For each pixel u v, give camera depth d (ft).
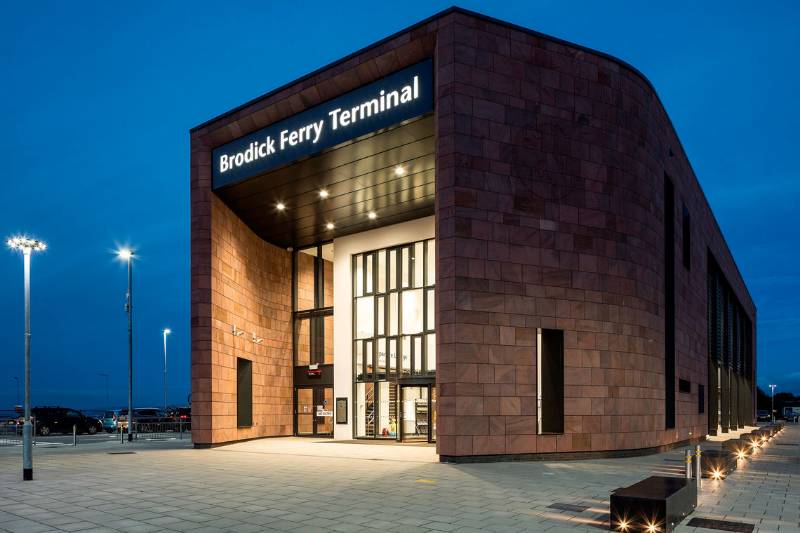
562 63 79.15
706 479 55.47
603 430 76.13
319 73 84.07
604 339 77.87
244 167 94.22
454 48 73.05
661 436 84.69
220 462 69.72
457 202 71.20
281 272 126.72
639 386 80.59
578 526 34.50
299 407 124.47
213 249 98.12
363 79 80.84
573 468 63.46
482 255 71.82
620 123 82.53
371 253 115.65
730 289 195.52
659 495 32.99
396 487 49.21
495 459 69.46
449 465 65.57
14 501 43.34
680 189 110.63
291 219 110.11
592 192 79.20
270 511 39.06
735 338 210.79
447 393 69.10
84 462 71.26
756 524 35.32
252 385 111.55
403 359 106.42
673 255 101.76
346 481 52.80
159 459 74.23
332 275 128.06
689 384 113.80
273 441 107.65
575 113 79.20
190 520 36.42
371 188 95.66
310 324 125.59
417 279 107.34
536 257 74.79
